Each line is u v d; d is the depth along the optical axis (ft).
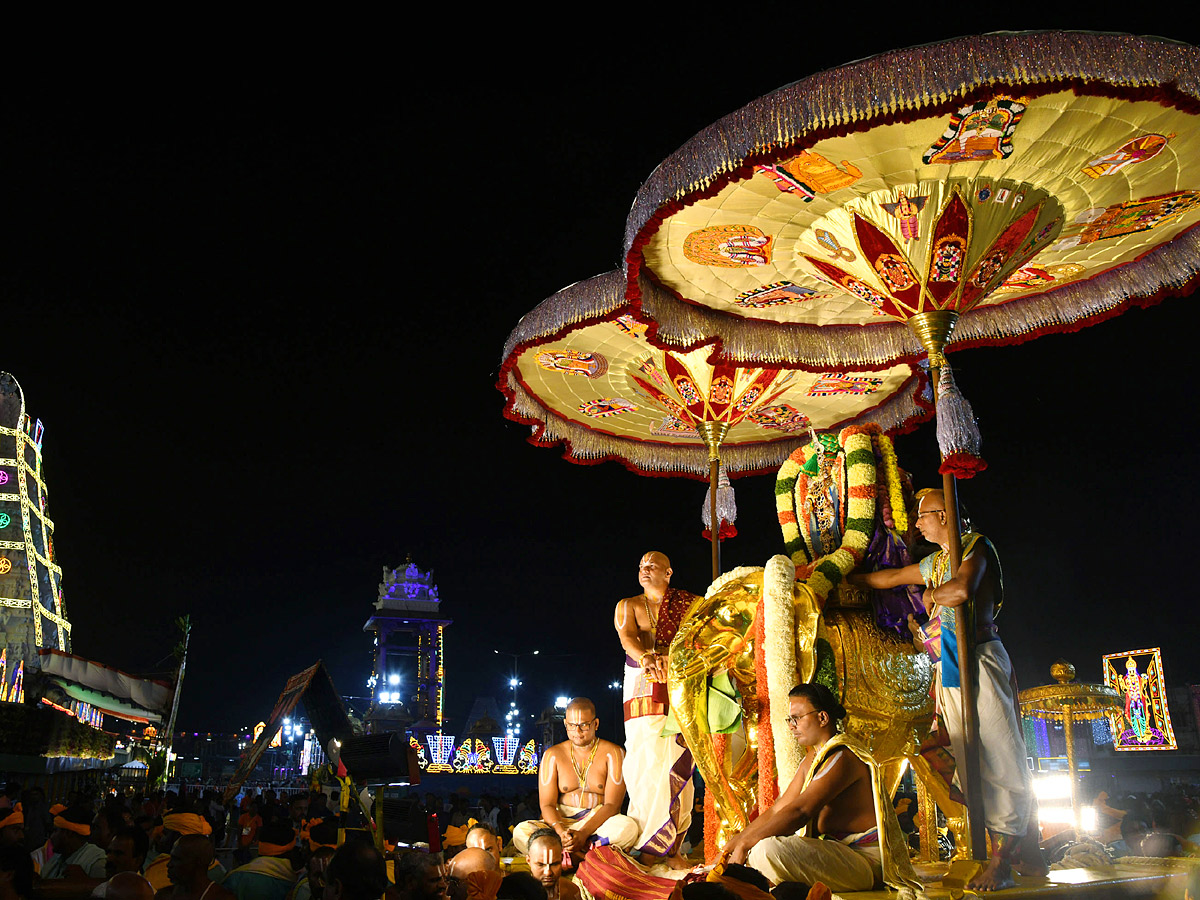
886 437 19.81
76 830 27.81
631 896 16.40
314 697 49.80
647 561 21.93
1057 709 31.17
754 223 21.48
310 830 27.94
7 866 16.02
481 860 16.70
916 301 21.21
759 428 35.45
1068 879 16.28
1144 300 24.76
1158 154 18.70
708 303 25.94
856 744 14.10
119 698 91.35
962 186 19.33
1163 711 61.93
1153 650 63.16
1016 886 15.37
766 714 16.97
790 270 24.11
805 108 16.88
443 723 181.68
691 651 18.47
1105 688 31.17
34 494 122.42
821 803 13.69
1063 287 26.55
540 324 25.76
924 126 17.65
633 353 29.86
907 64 16.22
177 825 30.81
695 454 36.94
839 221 20.90
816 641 17.01
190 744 247.50
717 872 12.28
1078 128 17.80
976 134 17.89
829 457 19.88
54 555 127.54
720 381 30.73
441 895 14.82
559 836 20.30
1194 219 22.48
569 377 31.32
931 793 18.21
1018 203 19.66
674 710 18.58
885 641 17.51
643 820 20.30
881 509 19.13
